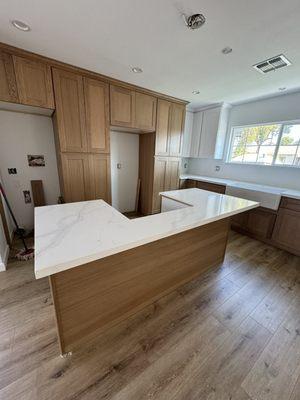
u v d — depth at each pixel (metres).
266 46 1.73
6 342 1.29
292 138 3.00
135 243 1.06
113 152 3.62
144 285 1.51
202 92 3.04
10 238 2.54
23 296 1.69
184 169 4.83
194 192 2.42
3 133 2.53
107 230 1.19
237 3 1.25
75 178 2.66
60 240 1.04
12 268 2.07
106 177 2.93
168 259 1.62
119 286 1.34
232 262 2.37
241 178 3.75
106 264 1.22
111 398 1.02
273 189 2.98
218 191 3.60
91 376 1.12
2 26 1.55
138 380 1.11
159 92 3.11
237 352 1.29
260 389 1.09
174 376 1.14
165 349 1.29
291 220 2.59
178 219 1.43
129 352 1.26
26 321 1.45
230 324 1.50
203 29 1.53
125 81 2.70
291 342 1.37
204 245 1.93
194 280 1.98
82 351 1.25
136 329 1.42
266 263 2.38
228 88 2.82
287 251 2.68
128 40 1.72
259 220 2.95
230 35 1.59
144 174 3.88
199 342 1.35
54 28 1.58
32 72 2.08
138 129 3.22
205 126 4.01
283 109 3.03
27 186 2.83
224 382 1.12
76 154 2.59
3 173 2.63
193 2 1.26
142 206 4.10
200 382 1.11
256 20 1.40
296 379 1.14
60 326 1.12
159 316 1.54
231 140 3.88
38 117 2.71
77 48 1.88
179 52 1.89
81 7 1.34
